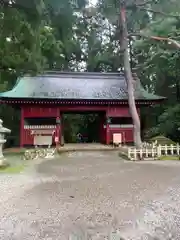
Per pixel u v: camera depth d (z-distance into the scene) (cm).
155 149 1138
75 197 514
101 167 905
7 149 1507
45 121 1703
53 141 1616
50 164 984
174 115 1636
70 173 788
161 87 2205
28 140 1598
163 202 479
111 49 2733
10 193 553
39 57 1197
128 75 1339
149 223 378
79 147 1568
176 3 1209
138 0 1266
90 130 2442
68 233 344
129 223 377
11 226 370
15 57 1150
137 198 505
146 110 2208
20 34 941
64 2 798
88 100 1561
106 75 1961
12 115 2230
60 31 1009
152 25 1369
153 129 1797
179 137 1644
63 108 1639
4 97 1464
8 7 802
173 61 1678
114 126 1712
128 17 1416
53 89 1666
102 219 392
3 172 809
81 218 396
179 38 1370
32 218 400
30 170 847
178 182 647
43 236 336
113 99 1577
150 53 2089
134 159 1085
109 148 1517
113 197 512
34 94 1553
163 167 895
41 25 962
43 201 490
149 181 660
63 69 3000
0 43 1036
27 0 747
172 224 374
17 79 1784
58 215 411
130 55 2769
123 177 717
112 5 1263
